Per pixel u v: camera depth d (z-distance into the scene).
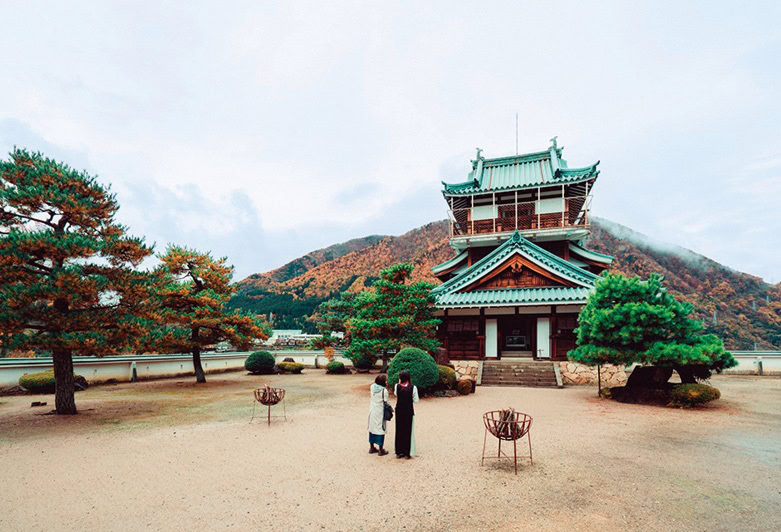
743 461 7.06
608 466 6.81
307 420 10.85
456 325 22.56
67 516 5.04
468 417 11.12
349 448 8.04
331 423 10.45
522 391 16.62
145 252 12.85
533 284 22.67
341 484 6.06
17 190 11.06
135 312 12.25
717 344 12.75
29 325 10.96
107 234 12.70
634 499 5.43
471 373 20.84
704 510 5.09
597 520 4.82
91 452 7.80
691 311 13.50
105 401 14.35
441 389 15.35
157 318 13.52
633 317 13.29
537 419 10.78
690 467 6.74
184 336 19.52
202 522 4.86
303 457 7.43
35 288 10.27
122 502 5.45
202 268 20.44
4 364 16.38
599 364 14.36
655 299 13.82
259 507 5.27
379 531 4.60
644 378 14.16
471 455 7.51
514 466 6.82
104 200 12.75
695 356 12.10
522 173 32.38
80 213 11.75
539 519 4.85
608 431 9.37
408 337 17.08
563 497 5.51
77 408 12.87
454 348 22.64
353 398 15.01
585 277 21.89
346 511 5.13
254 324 20.94
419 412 11.87
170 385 19.59
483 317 22.38
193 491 5.82
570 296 20.44
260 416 11.42
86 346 10.61
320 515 5.02
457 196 31.33
